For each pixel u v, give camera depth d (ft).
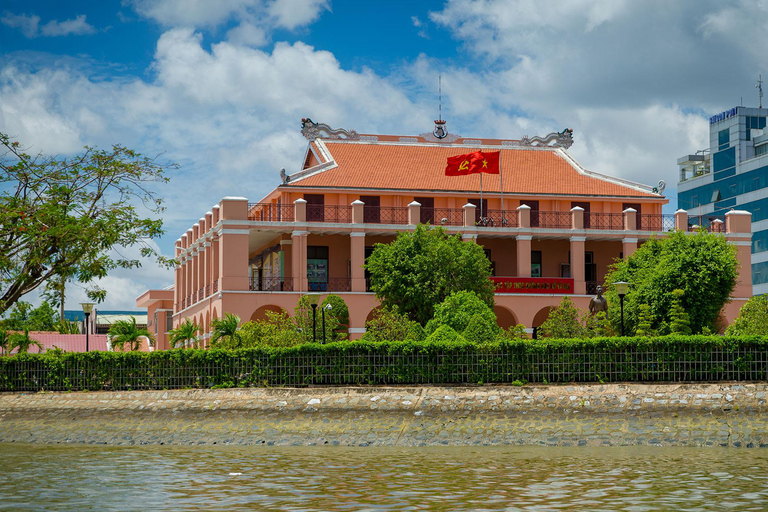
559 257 210.79
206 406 100.83
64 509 54.95
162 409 101.55
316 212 194.08
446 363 103.65
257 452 84.94
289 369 106.11
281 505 55.88
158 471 71.46
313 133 220.84
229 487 63.00
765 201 323.57
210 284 189.78
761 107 348.38
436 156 218.38
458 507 54.90
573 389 97.19
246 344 133.90
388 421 94.32
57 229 96.32
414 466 73.56
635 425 90.38
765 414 90.63
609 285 167.94
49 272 101.30
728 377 100.12
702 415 91.15
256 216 210.38
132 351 114.01
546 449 85.40
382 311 146.82
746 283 199.00
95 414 102.27
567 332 139.64
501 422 92.73
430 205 203.10
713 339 100.48
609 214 206.59
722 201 346.33
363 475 68.54
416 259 164.55
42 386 112.78
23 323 121.80
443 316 132.05
